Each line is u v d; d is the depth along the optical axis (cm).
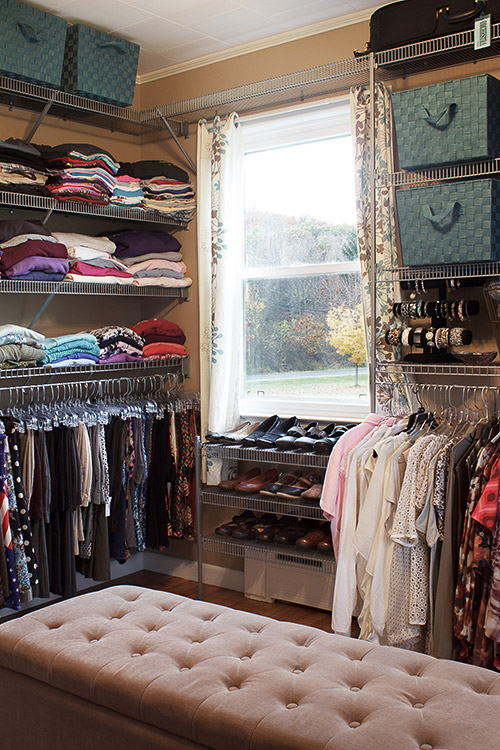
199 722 185
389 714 180
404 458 295
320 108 380
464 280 319
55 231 404
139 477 386
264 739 175
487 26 286
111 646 219
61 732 214
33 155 345
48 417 352
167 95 438
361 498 305
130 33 383
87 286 374
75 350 369
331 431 370
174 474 402
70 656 215
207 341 416
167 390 444
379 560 293
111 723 202
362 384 385
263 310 417
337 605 307
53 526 358
